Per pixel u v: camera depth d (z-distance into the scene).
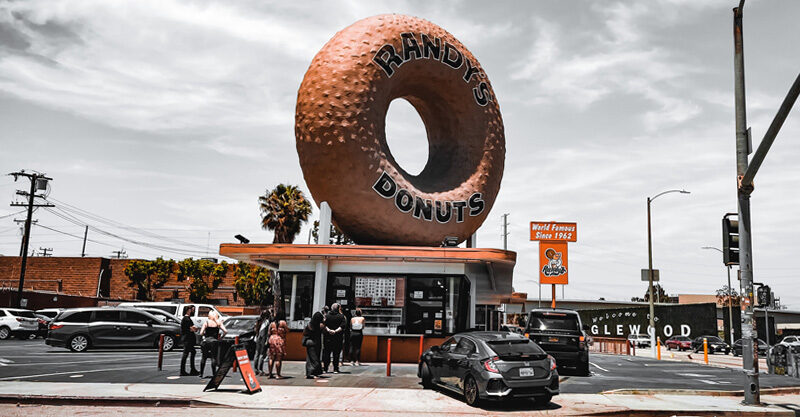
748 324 12.86
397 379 14.62
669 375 18.67
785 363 21.34
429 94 21.56
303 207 40.41
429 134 23.00
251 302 58.28
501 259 18.33
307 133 18.75
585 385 14.80
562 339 17.14
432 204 19.92
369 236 19.56
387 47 19.70
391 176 19.22
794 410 11.74
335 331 15.62
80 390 11.73
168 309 28.88
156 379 13.77
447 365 12.34
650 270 33.22
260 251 18.50
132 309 22.94
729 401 13.00
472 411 10.67
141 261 60.59
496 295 31.11
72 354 20.91
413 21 20.95
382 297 18.88
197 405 10.73
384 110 19.84
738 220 13.40
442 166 21.73
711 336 44.44
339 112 18.62
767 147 12.05
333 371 15.84
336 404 10.96
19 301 41.09
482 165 21.45
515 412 10.66
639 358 30.23
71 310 22.64
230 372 15.52
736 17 13.93
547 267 31.83
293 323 18.67
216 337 13.72
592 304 87.81
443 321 18.64
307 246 18.27
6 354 20.45
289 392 12.20
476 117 21.64
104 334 22.22
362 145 18.69
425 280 18.94
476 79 21.83
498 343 11.49
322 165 18.59
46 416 9.42
